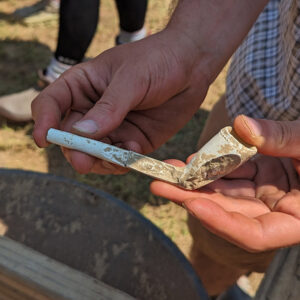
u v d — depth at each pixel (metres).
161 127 0.42
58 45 0.77
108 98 0.35
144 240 0.43
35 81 0.93
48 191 0.47
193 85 0.41
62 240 0.44
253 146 0.32
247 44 0.47
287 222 0.32
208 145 0.33
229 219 0.31
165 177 0.34
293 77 0.40
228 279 0.56
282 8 0.43
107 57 0.39
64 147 0.36
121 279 0.42
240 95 0.47
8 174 0.47
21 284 0.33
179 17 0.41
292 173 0.39
